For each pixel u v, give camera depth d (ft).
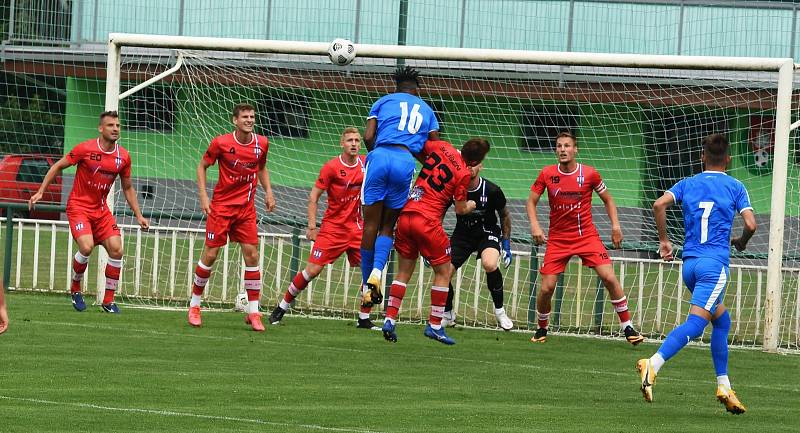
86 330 81.87
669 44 160.15
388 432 48.19
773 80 114.83
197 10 170.30
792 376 75.31
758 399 63.72
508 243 92.84
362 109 137.28
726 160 61.11
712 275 58.59
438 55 95.25
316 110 138.10
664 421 53.83
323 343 80.84
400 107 75.51
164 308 101.09
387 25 168.45
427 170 76.13
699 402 61.21
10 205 110.73
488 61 95.30
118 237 94.32
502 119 137.49
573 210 87.66
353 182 90.38
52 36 158.61
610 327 101.09
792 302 103.96
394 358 74.59
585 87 124.16
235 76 128.77
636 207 134.21
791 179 119.34
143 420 48.93
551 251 88.69
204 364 67.51
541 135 137.69
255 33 169.89
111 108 100.99
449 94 131.34
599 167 135.33
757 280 95.86
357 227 91.66
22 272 125.80
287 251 118.11
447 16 167.53
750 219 59.26
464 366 72.43
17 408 50.75
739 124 122.62
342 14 168.86
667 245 61.98
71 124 160.45
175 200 138.62
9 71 151.84
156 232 108.37
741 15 155.43
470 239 93.15
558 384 66.18
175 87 129.39
